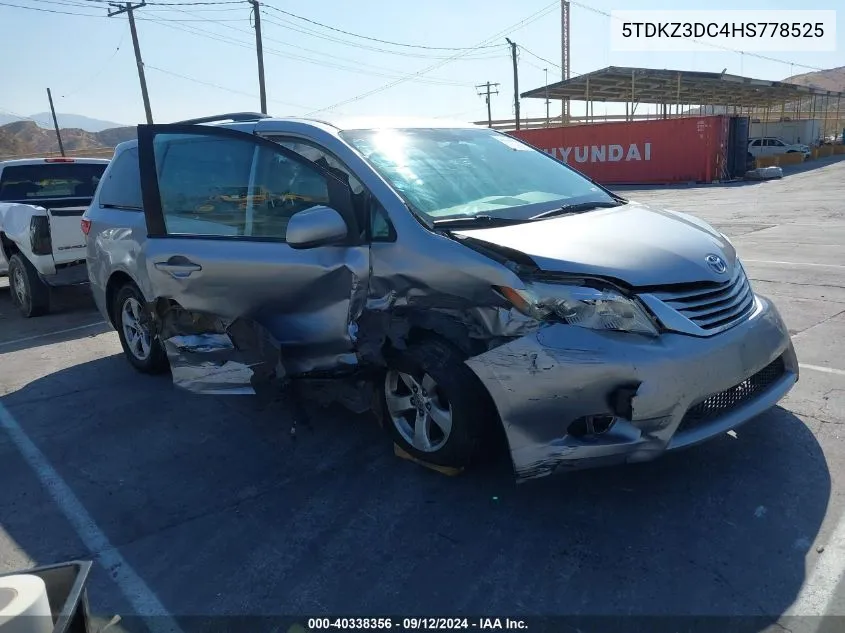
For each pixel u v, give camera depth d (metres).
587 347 2.91
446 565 2.85
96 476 3.81
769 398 3.36
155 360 5.32
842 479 3.25
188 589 2.80
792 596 2.53
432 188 3.72
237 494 3.53
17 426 4.58
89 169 9.45
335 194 3.57
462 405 3.25
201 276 4.14
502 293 3.07
